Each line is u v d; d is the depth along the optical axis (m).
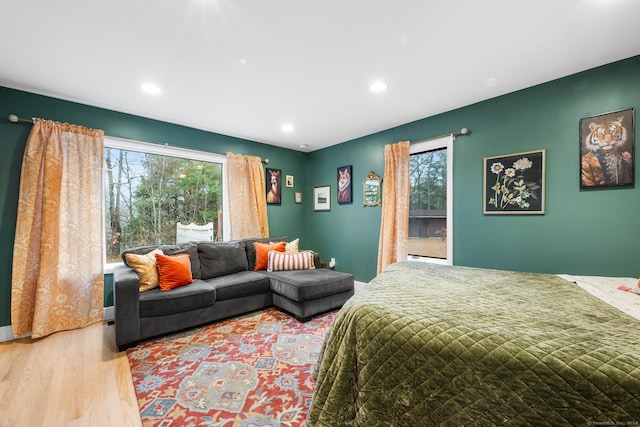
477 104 2.74
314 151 4.77
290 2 1.44
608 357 0.79
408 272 2.03
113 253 3.06
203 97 2.62
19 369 1.91
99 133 2.76
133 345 2.22
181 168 3.56
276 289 2.98
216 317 2.66
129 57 1.95
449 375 0.93
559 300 1.36
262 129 3.63
